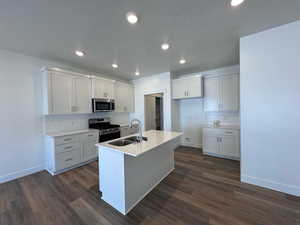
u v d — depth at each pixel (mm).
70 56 2896
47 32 1996
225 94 3738
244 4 1522
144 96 4926
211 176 2631
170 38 2234
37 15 1624
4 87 2555
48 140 2918
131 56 2961
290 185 2000
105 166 1957
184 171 2855
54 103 2945
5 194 2139
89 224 1576
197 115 4527
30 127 2854
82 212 1760
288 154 1996
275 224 1524
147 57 3031
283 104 2002
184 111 4781
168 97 4340
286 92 1977
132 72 4223
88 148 3379
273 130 2084
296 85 1912
